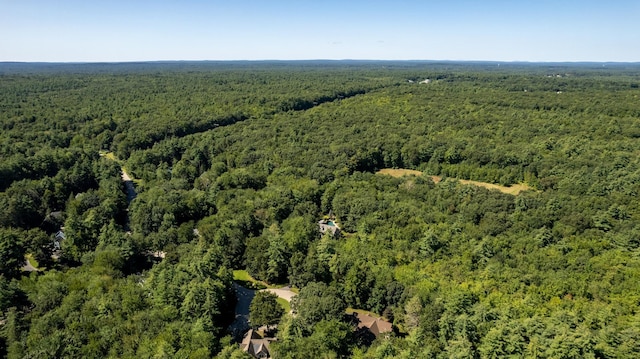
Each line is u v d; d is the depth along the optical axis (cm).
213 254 7331
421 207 9975
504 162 12988
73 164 12400
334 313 5906
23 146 13038
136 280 6856
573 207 9600
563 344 4909
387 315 6581
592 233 8594
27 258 8262
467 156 13500
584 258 7475
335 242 8456
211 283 6359
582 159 12444
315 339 5391
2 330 5400
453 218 9356
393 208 9656
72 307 5653
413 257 7838
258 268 7856
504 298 6281
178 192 10288
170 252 7806
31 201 9456
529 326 5338
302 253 7806
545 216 9206
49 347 4894
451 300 5988
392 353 5228
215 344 5509
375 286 6825
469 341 5381
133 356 4919
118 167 13100
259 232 9044
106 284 6300
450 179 12269
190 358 4944
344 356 5475
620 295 6406
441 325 5625
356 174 12400
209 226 8706
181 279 6372
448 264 7406
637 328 5331
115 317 5556
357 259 7438
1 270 7119
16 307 5800
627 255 7738
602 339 5169
